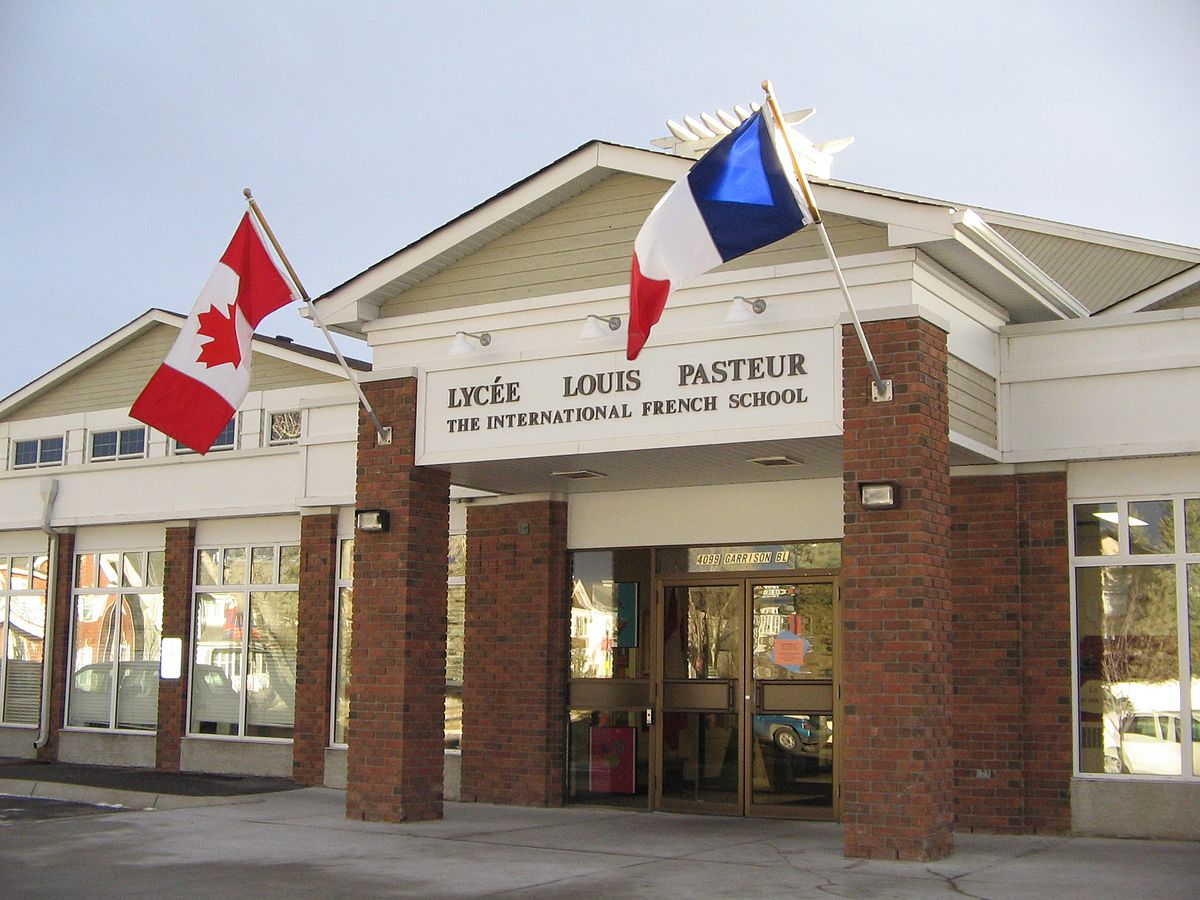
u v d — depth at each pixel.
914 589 11.06
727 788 14.44
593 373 12.83
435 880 10.34
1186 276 13.84
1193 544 12.63
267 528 18.73
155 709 19.66
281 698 18.27
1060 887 9.78
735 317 12.16
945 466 11.64
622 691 15.21
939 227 11.38
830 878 10.23
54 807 15.42
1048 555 13.05
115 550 20.45
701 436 12.18
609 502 15.52
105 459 20.80
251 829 13.22
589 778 15.33
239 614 18.81
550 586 15.53
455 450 13.52
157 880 10.39
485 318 13.74
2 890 9.98
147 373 20.56
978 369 12.91
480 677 15.90
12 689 21.44
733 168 11.02
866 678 11.16
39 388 21.31
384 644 13.70
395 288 14.37
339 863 11.17
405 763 13.52
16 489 21.38
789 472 13.94
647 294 11.04
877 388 11.38
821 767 13.93
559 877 10.45
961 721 13.18
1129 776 12.64
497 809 14.99
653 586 15.16
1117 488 12.94
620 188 13.39
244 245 13.03
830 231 12.16
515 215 13.66
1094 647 12.95
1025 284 12.84
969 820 13.03
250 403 19.16
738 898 9.48
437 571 14.02
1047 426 13.08
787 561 14.44
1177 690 12.55
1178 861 11.06
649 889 9.88
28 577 21.48
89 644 20.52
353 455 17.45
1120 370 12.80
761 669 14.40
